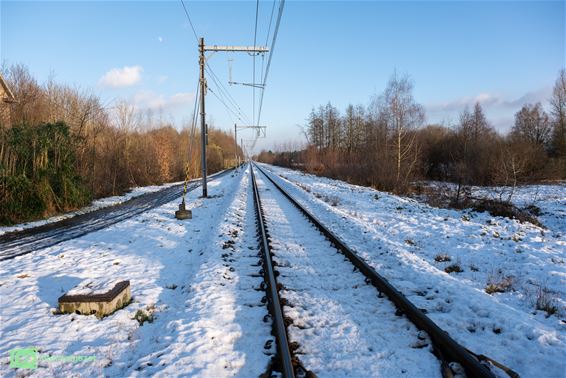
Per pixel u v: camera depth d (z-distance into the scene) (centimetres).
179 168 4609
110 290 559
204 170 2256
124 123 3142
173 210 1703
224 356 404
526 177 3144
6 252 929
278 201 1923
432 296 567
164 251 931
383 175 3162
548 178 3591
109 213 1636
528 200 2311
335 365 384
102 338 469
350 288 607
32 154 1525
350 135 5766
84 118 2238
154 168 3672
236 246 912
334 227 1166
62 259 852
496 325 461
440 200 2089
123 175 3009
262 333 457
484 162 3278
